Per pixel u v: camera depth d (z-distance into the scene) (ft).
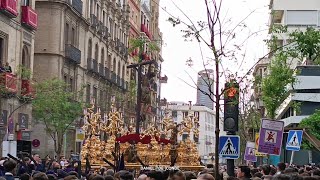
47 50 172.35
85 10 203.62
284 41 147.33
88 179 43.09
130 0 286.46
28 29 153.58
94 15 212.43
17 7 145.79
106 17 235.81
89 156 99.14
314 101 163.94
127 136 100.53
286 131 101.40
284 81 120.16
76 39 192.44
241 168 54.54
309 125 125.29
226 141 63.93
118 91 247.91
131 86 221.87
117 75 247.70
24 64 153.28
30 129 154.10
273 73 120.47
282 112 193.16
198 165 105.40
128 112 230.07
